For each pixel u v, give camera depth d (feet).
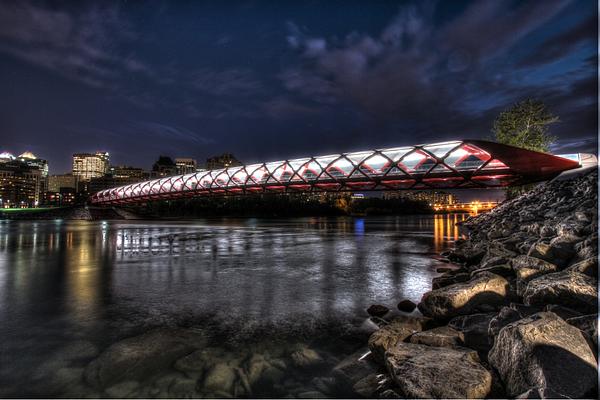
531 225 56.44
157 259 69.97
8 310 32.71
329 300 36.40
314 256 74.74
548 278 22.50
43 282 46.32
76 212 377.71
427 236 135.33
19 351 22.70
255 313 31.58
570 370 13.14
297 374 19.10
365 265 61.11
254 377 18.75
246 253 80.28
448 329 20.95
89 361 21.08
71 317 30.45
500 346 16.42
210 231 172.86
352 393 16.88
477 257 53.06
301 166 214.07
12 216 368.48
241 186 240.32
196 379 18.54
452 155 156.35
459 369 15.38
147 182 336.08
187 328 27.25
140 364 19.94
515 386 14.30
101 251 84.07
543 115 156.87
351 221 330.75
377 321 28.32
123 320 29.48
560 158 123.34
